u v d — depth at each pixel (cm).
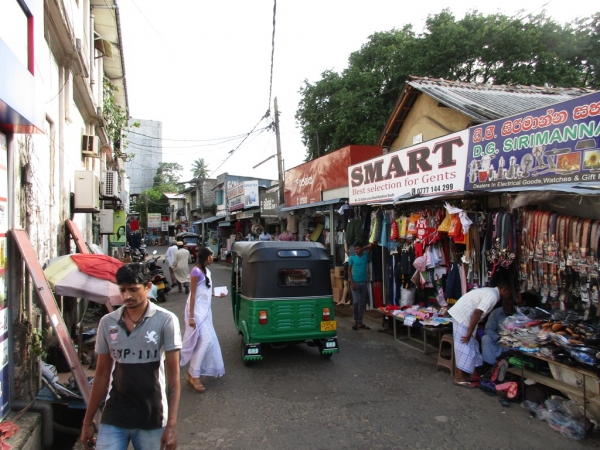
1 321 384
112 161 1870
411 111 1155
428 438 420
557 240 514
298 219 1658
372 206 965
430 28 1866
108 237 1856
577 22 1720
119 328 271
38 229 549
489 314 584
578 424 422
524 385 504
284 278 641
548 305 588
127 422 265
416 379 584
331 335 650
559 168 559
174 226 5431
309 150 2377
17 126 403
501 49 1708
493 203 676
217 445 409
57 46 704
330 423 454
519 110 879
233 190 2628
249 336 623
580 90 1225
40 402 418
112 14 1192
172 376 274
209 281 574
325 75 2186
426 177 816
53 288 470
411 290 830
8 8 398
